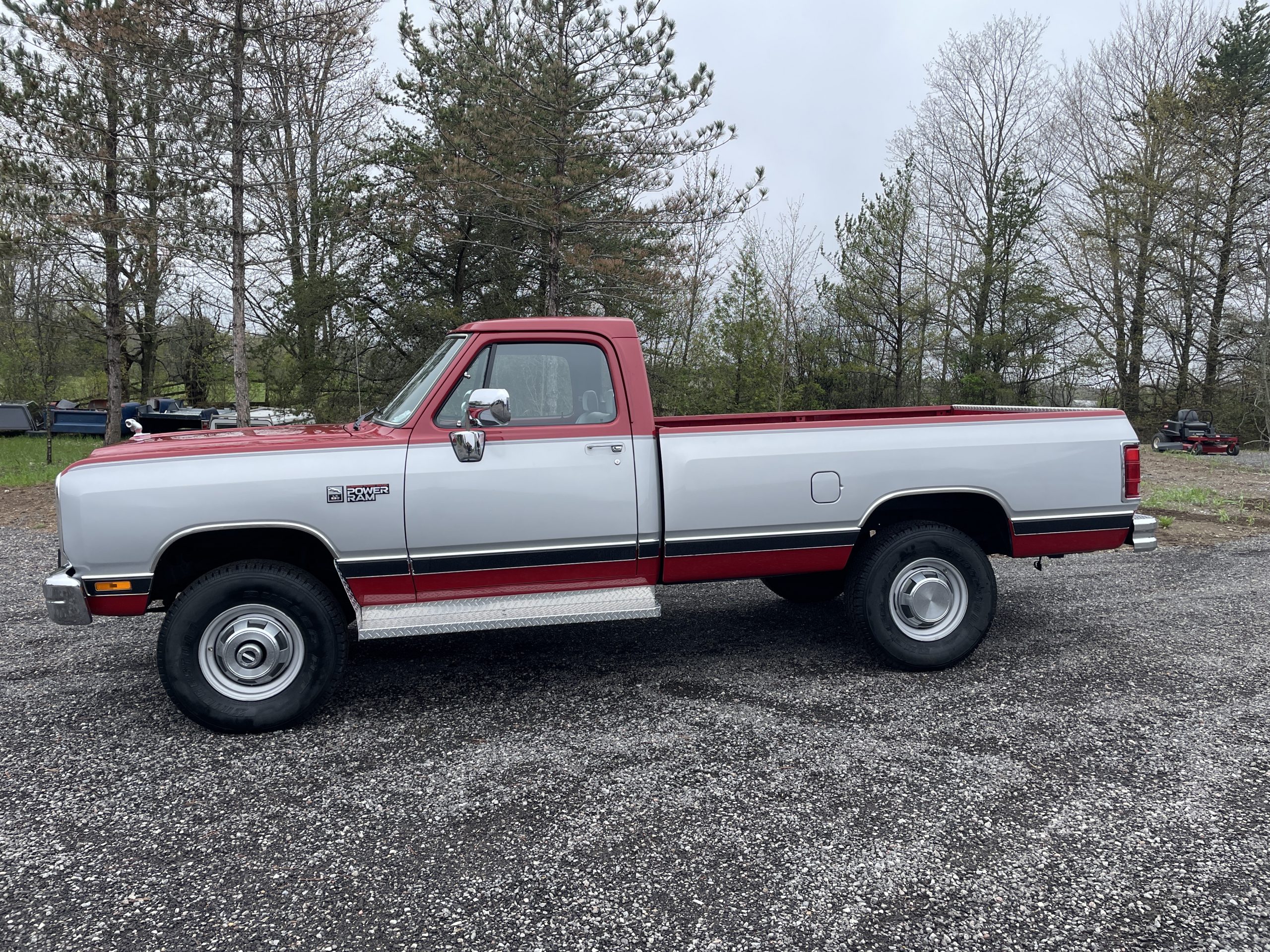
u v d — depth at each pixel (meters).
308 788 3.45
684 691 4.49
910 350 27.59
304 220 21.81
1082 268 28.84
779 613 6.05
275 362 25.08
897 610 4.62
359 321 21.06
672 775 3.50
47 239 17.27
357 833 3.09
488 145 15.78
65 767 3.68
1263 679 4.54
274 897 2.69
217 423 21.38
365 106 23.39
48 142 15.83
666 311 20.02
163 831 3.12
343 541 4.05
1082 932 2.45
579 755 3.72
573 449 4.29
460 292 21.94
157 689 4.66
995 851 2.89
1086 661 4.87
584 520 4.30
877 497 4.57
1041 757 3.62
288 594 3.95
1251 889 2.65
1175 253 27.81
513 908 2.61
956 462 4.61
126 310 25.14
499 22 15.87
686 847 2.95
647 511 4.39
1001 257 27.31
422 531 4.11
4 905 2.67
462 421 4.22
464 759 3.70
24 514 11.16
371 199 18.62
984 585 4.64
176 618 3.89
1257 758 3.58
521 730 4.01
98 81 15.62
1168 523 9.42
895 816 3.13
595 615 4.14
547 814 3.20
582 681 4.68
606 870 2.81
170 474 3.89
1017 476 4.67
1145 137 27.69
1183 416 23.17
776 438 4.50
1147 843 2.93
